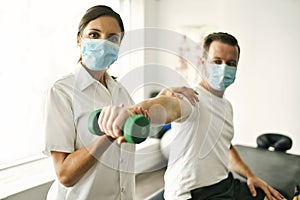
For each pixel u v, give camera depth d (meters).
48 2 2.08
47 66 2.11
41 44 2.06
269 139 2.28
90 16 0.82
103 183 0.89
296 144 2.75
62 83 0.87
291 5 2.62
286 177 1.59
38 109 2.08
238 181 1.39
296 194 1.42
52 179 1.78
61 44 2.18
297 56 2.65
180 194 1.00
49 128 0.82
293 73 2.68
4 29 1.85
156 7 3.05
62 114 0.83
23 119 2.02
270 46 2.75
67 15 2.20
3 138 1.93
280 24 2.68
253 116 2.92
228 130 1.18
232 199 1.15
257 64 2.83
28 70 2.00
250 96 2.90
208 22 2.97
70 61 2.25
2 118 1.90
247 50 2.86
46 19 2.08
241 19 2.84
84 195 0.90
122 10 2.46
